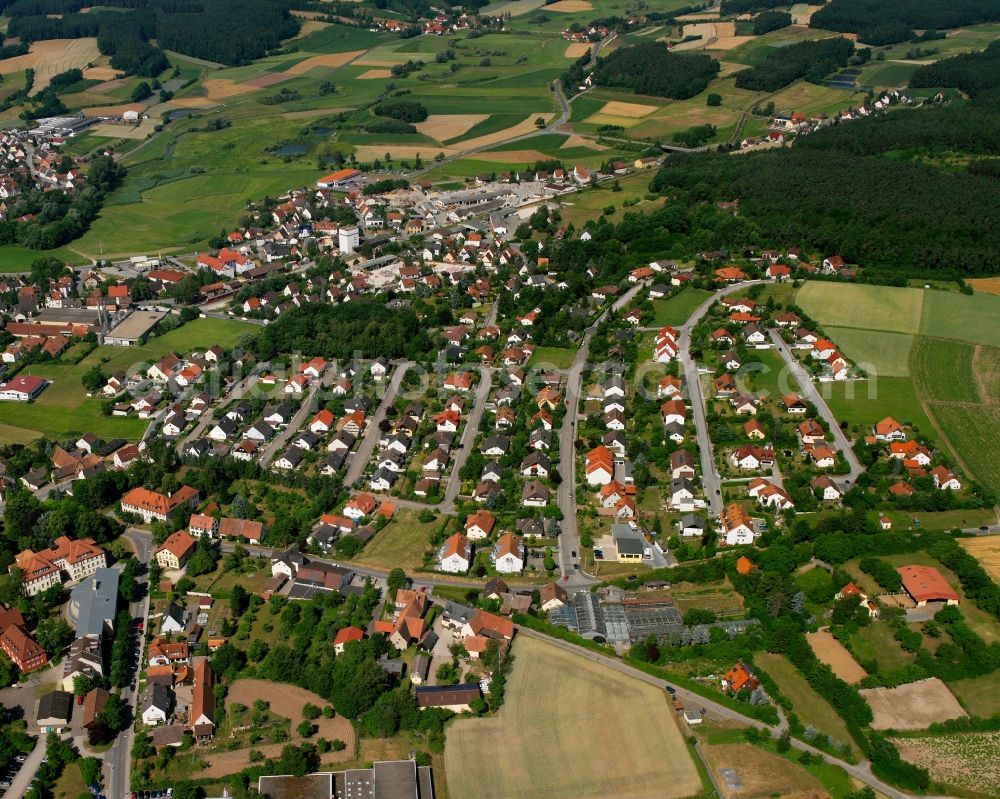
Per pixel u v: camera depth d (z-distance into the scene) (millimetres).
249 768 174500
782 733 176875
